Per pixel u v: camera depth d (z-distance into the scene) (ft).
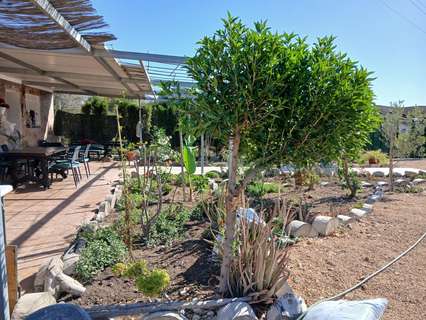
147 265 10.92
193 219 16.48
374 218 18.26
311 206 19.85
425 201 23.29
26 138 38.32
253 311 8.14
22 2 11.19
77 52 17.83
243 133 7.96
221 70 7.16
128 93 39.45
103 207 17.75
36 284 9.31
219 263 10.85
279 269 9.00
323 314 7.07
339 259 12.23
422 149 53.06
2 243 6.68
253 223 9.73
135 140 53.16
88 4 12.10
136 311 7.94
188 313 8.20
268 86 6.92
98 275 10.14
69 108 78.54
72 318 6.44
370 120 8.32
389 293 9.89
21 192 23.44
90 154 46.06
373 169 40.65
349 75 7.66
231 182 8.48
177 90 7.88
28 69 26.71
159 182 15.66
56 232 14.93
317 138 7.63
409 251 13.28
